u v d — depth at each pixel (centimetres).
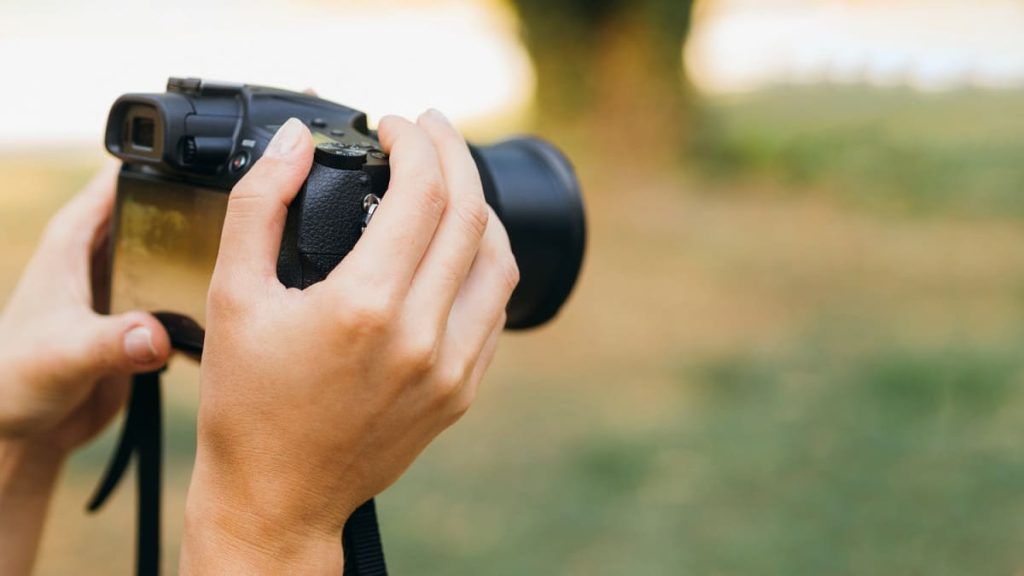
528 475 348
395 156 81
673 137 814
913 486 330
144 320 104
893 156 809
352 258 74
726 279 596
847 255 638
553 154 119
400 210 76
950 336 478
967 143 815
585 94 798
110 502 327
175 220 99
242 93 97
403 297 74
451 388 78
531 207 113
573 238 116
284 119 96
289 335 73
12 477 117
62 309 114
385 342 73
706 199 770
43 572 289
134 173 105
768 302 553
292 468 75
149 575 118
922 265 612
